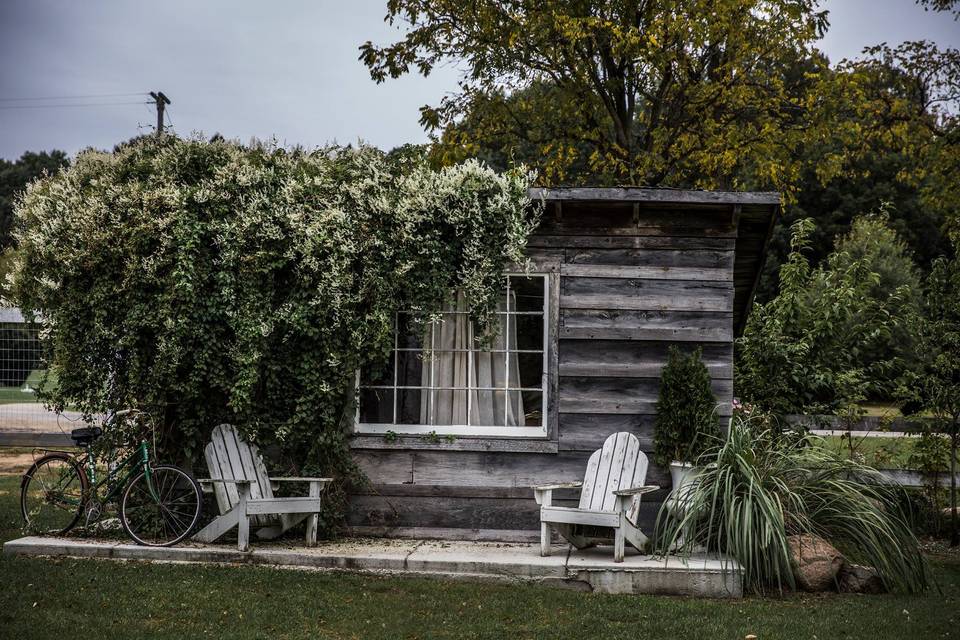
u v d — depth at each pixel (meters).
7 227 46.34
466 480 8.15
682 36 15.90
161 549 7.11
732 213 7.95
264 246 7.85
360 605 6.00
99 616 5.55
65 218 7.77
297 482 8.02
